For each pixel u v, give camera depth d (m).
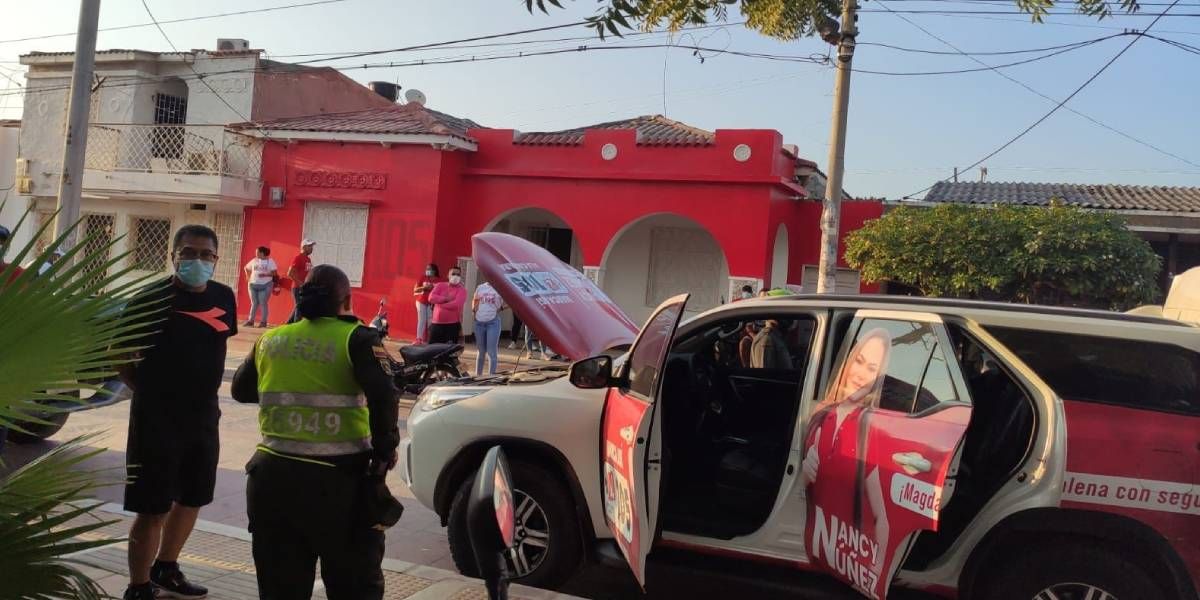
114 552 4.79
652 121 20.38
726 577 4.45
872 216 17.77
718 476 4.92
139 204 21.98
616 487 4.37
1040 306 4.31
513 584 4.38
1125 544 3.72
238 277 20.55
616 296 19.91
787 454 4.45
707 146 17.23
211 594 4.38
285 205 19.86
